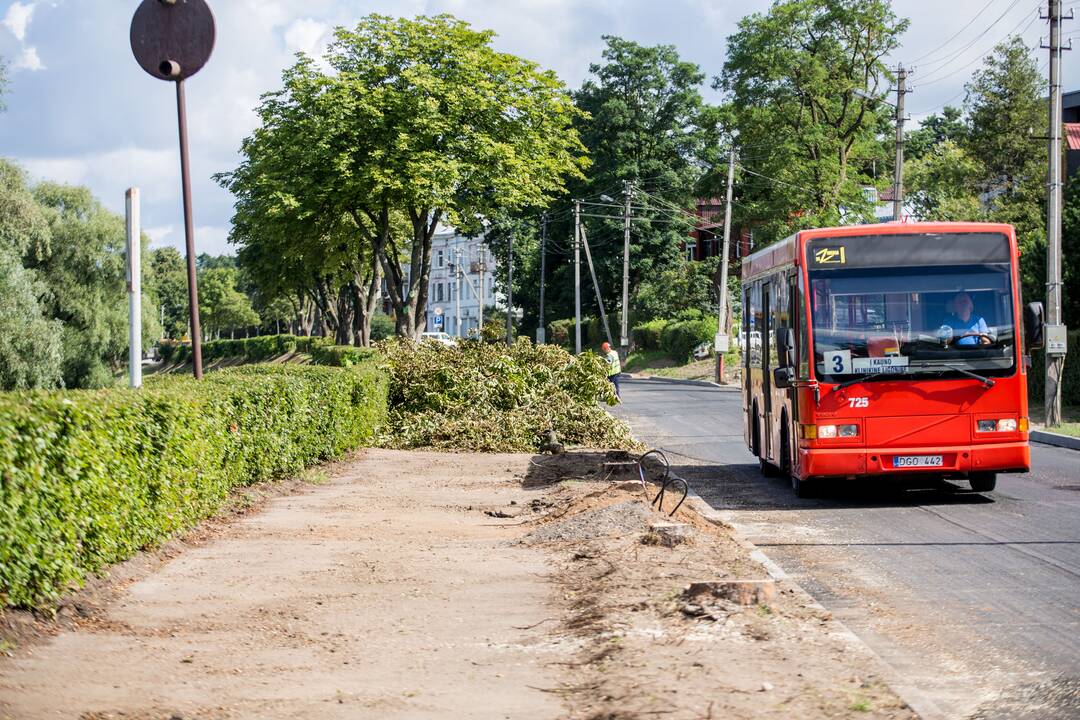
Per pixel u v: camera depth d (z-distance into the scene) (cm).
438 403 2466
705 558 971
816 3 5925
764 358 1766
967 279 1440
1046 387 2823
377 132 4375
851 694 582
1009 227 1448
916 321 1434
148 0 1419
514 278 9050
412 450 2316
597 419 2472
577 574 952
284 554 1079
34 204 4869
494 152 4369
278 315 13138
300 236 4919
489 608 846
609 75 7975
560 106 4694
